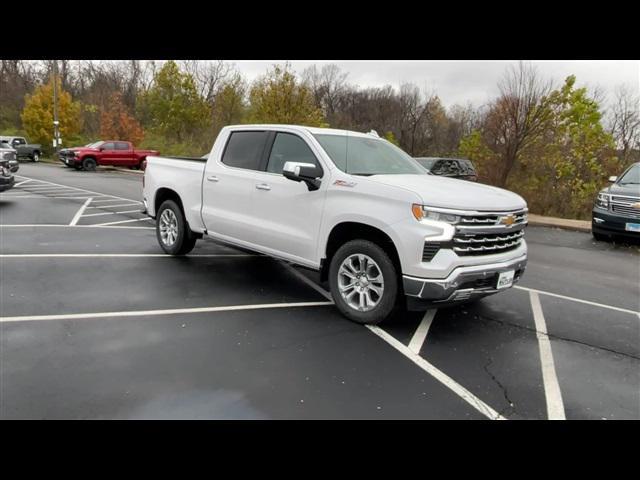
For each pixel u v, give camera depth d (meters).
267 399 3.17
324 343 4.10
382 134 33.28
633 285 6.74
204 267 6.42
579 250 9.53
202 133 32.69
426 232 3.92
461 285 3.99
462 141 18.23
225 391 3.24
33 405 2.97
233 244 5.75
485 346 4.23
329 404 3.15
